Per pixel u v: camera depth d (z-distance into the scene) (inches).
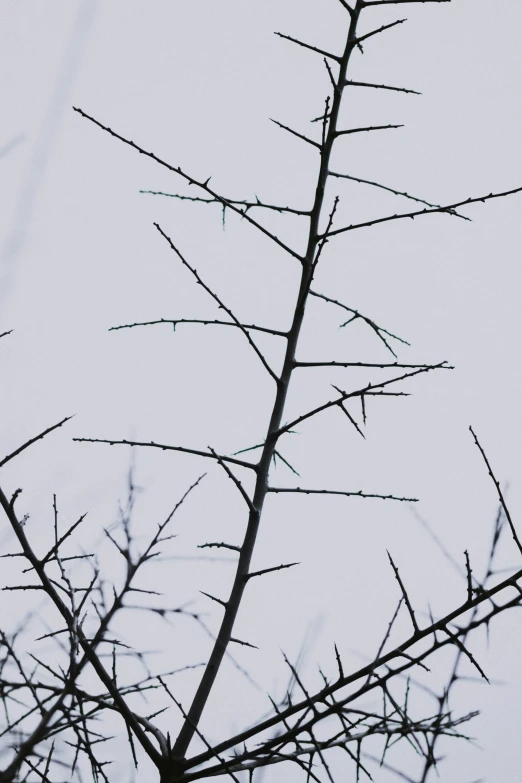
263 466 167.5
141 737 140.7
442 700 124.2
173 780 139.9
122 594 143.7
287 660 137.8
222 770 137.4
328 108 176.1
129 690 135.0
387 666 129.1
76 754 127.6
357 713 127.3
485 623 126.7
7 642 121.3
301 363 174.1
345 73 187.2
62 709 120.4
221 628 152.8
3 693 119.6
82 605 137.2
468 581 129.5
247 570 157.0
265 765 138.9
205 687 149.4
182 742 144.7
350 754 124.8
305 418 165.8
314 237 179.9
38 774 120.6
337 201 163.0
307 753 131.3
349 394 161.3
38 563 140.1
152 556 150.8
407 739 121.1
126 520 154.1
